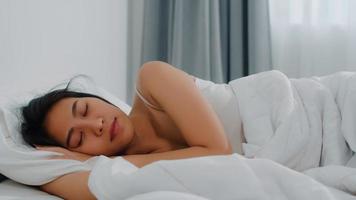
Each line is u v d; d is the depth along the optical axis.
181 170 0.78
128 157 1.12
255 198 0.74
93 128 1.17
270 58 2.53
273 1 2.61
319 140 1.17
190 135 1.16
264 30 2.49
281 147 1.15
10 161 1.08
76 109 1.20
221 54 2.58
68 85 1.55
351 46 2.50
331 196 0.72
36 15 1.76
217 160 0.80
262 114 1.27
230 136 1.33
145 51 2.52
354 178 0.88
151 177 0.78
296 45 2.61
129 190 0.80
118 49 2.39
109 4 2.27
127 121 1.24
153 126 1.34
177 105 1.18
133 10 2.63
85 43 2.06
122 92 2.45
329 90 1.28
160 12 2.57
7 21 1.63
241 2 2.54
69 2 1.94
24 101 1.38
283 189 0.76
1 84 1.60
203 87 1.40
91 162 1.07
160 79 1.24
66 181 1.02
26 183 1.09
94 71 2.14
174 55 2.48
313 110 1.22
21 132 1.23
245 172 0.77
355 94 1.18
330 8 2.53
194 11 2.51
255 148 1.20
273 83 1.31
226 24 2.58
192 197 0.69
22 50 1.69
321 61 2.57
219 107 1.35
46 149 1.17
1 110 1.22
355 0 2.47
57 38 1.87
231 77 2.57
